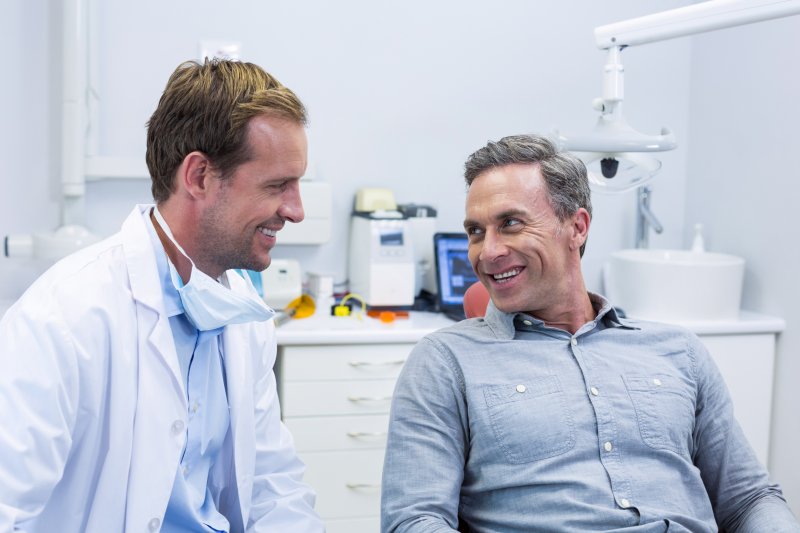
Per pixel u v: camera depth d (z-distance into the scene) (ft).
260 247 3.78
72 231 8.46
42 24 8.85
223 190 3.61
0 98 8.81
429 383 4.69
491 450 4.55
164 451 3.61
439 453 4.51
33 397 3.21
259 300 3.87
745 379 8.87
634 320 5.28
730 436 4.95
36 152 8.97
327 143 9.73
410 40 9.82
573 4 10.21
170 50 9.22
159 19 9.16
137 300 3.62
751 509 4.72
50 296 3.43
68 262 3.66
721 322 8.71
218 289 3.71
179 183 3.67
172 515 3.83
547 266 4.75
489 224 4.72
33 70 8.88
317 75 9.62
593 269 10.61
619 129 6.00
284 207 3.70
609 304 5.09
